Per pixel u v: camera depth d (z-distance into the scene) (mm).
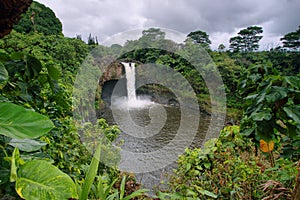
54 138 1222
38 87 909
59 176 416
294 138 1280
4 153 508
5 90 796
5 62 805
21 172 410
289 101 1164
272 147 1400
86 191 638
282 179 1260
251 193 1396
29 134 391
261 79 1402
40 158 593
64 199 399
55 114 1196
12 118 391
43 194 391
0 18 771
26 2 781
